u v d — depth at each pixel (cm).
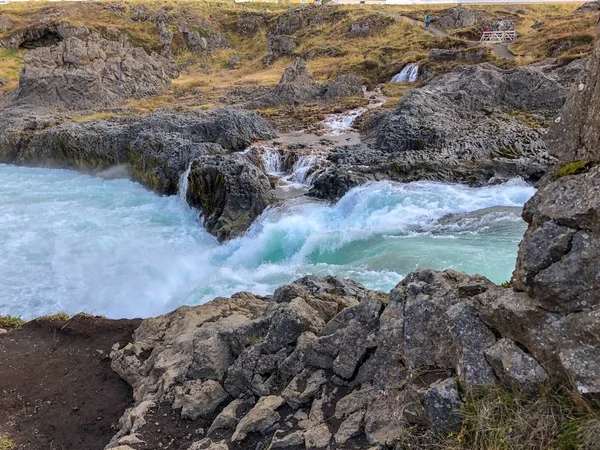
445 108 2202
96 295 1218
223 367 552
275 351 515
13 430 575
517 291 332
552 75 2566
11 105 3425
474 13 5269
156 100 3734
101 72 3756
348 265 1101
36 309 1165
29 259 1428
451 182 1560
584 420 278
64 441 554
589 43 3228
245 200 1590
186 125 2419
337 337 467
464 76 2575
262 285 1142
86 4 6100
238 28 6169
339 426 407
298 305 538
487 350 336
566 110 364
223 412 484
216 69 5328
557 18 4656
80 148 2572
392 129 1939
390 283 955
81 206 1956
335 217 1448
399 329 429
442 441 333
